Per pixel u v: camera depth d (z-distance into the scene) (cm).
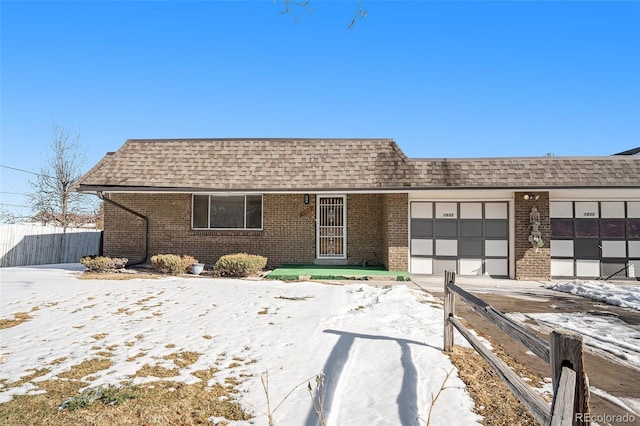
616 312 890
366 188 1361
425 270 1459
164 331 672
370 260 1503
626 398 453
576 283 1205
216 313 794
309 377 478
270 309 830
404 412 393
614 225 1449
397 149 1490
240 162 1484
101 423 373
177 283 1140
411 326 700
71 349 579
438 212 1467
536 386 462
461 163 1416
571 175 1341
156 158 1504
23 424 369
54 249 1891
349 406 410
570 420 204
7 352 564
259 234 1508
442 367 505
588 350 624
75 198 2850
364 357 543
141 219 1530
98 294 966
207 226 1523
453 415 387
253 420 381
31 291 998
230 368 511
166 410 400
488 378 479
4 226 1705
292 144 1544
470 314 828
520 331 322
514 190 1345
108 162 1487
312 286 1125
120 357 547
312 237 1505
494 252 1446
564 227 1453
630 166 1355
